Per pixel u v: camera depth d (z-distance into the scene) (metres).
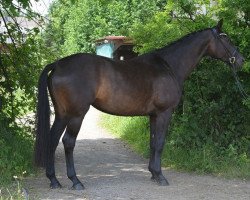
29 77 8.52
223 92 8.44
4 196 5.68
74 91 6.06
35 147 6.04
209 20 8.39
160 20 9.22
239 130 8.41
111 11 25.02
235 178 7.20
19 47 8.65
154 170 6.80
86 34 27.52
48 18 9.03
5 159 6.71
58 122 6.31
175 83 6.83
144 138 10.70
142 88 6.50
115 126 13.64
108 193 6.09
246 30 7.93
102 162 8.52
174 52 6.97
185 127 8.41
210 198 5.95
